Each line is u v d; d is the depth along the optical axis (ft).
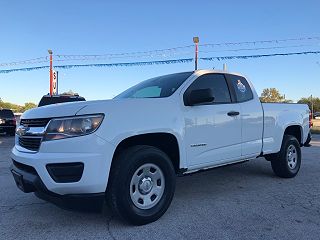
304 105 25.25
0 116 68.49
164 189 15.05
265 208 16.71
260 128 20.44
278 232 13.66
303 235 13.37
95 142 13.20
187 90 16.81
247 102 19.81
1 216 15.67
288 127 23.71
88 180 13.07
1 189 20.70
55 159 13.05
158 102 15.42
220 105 18.03
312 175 24.48
